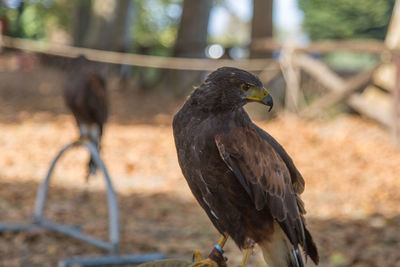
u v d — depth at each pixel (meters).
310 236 3.51
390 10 38.75
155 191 9.65
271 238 3.36
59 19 37.88
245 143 3.20
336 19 39.94
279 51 17.17
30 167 10.83
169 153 12.51
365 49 13.74
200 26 21.11
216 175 3.24
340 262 6.76
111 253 6.57
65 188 9.57
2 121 15.14
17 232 7.27
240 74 3.16
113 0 23.20
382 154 12.01
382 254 6.93
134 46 23.03
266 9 19.12
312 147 12.84
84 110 7.71
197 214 8.62
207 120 3.20
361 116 15.15
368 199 9.23
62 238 7.23
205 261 3.27
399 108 13.45
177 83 21.05
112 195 6.53
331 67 16.81
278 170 3.31
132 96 20.47
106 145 12.91
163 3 36.28
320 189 9.84
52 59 28.47
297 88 15.95
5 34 16.92
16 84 21.72
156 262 3.24
